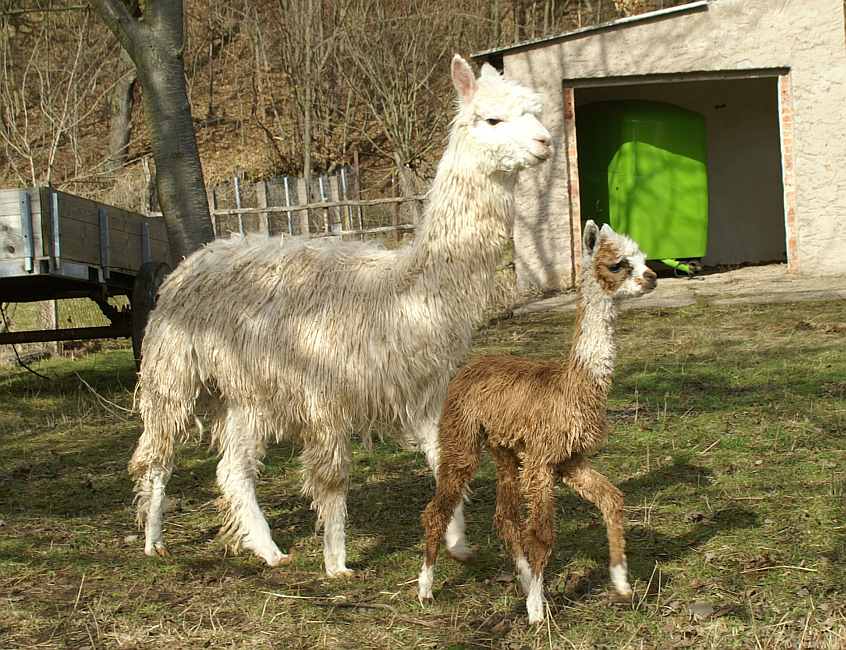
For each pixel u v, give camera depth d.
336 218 21.86
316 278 5.32
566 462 4.59
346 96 31.14
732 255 19.62
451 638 4.38
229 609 4.79
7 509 6.71
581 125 17.75
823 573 4.84
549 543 4.43
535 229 15.82
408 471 7.24
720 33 15.78
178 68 9.69
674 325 12.41
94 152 30.39
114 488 7.21
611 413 8.31
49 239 8.46
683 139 17.25
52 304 14.71
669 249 17.34
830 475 6.31
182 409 5.59
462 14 27.80
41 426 9.33
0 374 12.93
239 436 5.51
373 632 4.46
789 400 8.28
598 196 17.61
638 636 4.29
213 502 6.71
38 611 4.82
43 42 29.44
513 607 4.68
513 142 5.08
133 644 4.41
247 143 31.72
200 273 5.64
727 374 9.47
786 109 15.97
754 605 4.53
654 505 6.00
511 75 15.87
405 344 5.09
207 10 34.22
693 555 5.18
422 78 27.78
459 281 5.18
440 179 5.27
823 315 12.19
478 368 4.76
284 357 5.21
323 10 28.94
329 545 5.20
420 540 5.75
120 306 15.48
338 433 5.17
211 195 22.69
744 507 5.88
